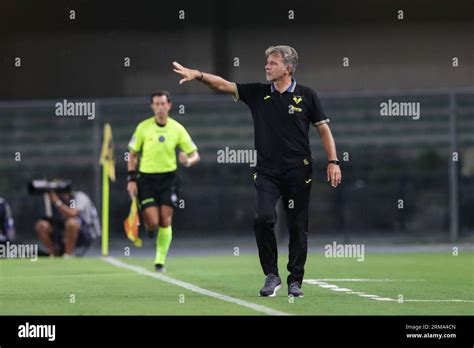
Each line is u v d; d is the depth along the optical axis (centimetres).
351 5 7988
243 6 7975
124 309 3209
